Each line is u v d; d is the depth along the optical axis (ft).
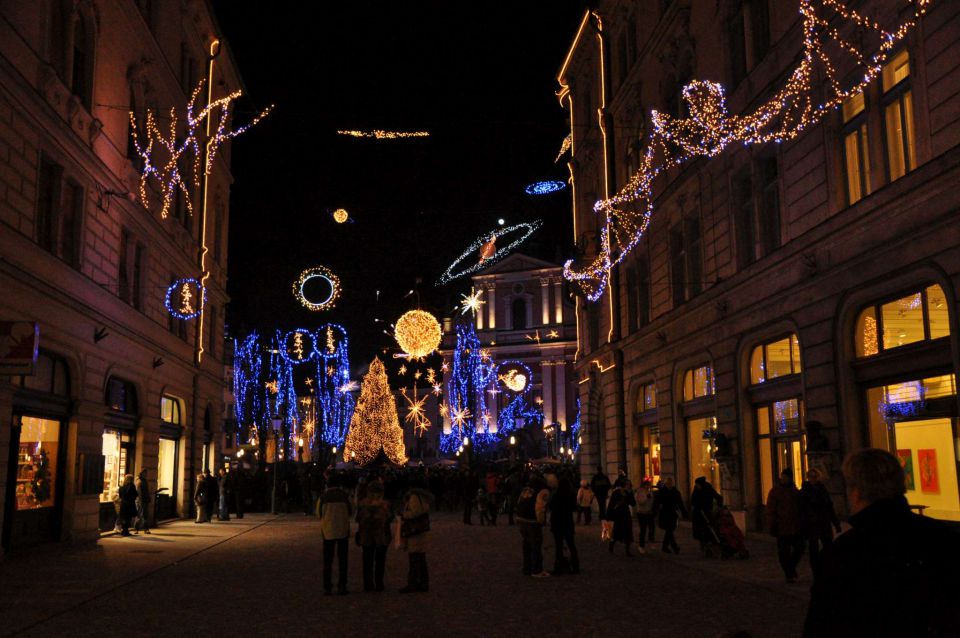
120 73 74.28
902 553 10.18
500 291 251.80
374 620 33.73
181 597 40.06
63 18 62.95
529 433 237.04
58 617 34.40
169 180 90.53
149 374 85.30
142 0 82.53
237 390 179.32
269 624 32.89
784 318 60.34
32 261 56.08
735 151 69.62
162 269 90.48
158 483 93.86
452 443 248.73
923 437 45.85
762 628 31.12
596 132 112.98
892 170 48.52
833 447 53.01
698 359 77.82
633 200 98.94
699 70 77.66
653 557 57.26
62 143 60.90
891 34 47.09
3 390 52.65
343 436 206.49
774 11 62.59
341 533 41.14
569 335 242.78
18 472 58.03
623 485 59.47
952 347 41.86
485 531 86.84
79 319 64.75
